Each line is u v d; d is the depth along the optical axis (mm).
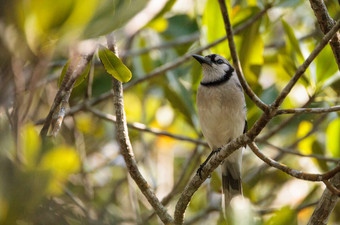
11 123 4457
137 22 9352
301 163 12633
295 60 9820
